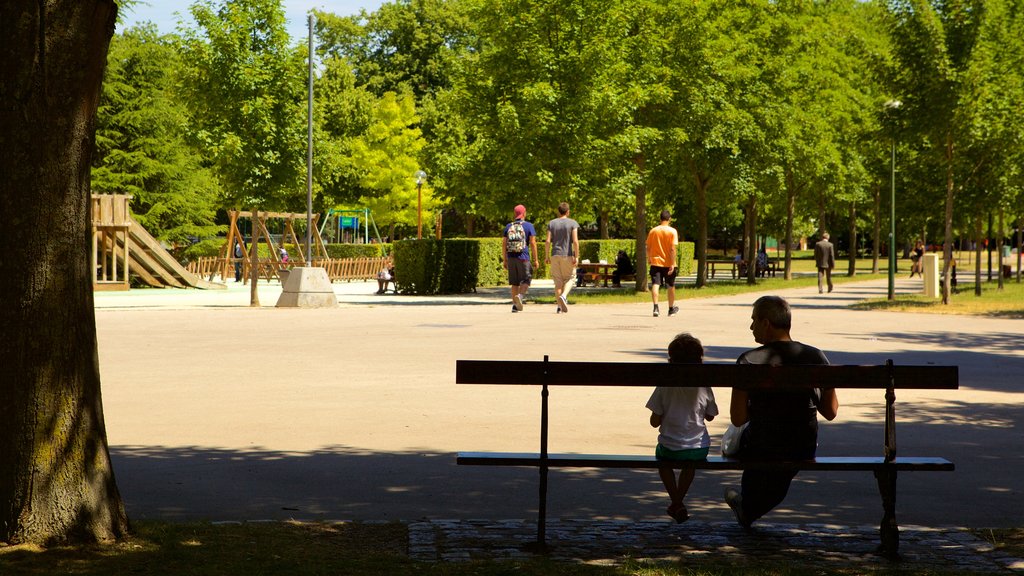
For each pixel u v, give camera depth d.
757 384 5.55
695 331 18.80
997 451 8.43
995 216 46.06
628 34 33.12
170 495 6.73
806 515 6.36
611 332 18.45
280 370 13.24
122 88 55.00
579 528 5.83
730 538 5.66
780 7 40.91
